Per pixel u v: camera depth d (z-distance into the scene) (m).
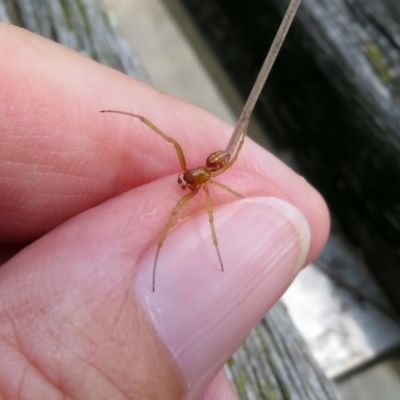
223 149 0.05
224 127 0.05
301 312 0.06
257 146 0.05
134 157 0.05
